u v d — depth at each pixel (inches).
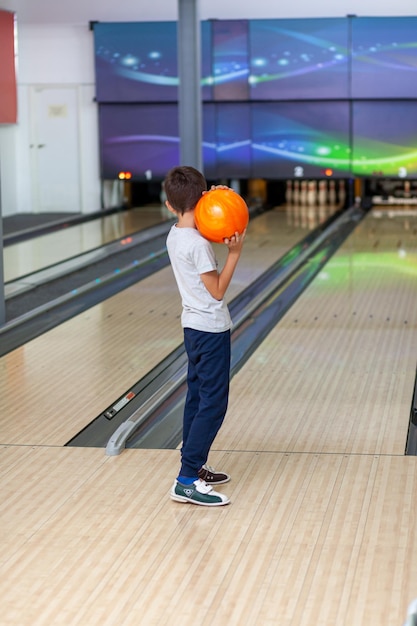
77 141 514.9
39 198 522.0
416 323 255.9
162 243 399.5
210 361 138.0
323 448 165.3
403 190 530.6
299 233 423.5
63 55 505.7
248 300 287.9
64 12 495.2
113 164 508.4
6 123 483.5
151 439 174.4
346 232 425.1
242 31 482.9
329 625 108.0
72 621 110.3
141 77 495.2
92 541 130.7
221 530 133.3
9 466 159.6
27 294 299.3
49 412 188.5
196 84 385.4
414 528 132.6
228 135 496.4
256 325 257.6
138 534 132.6
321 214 494.3
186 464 141.9
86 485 150.8
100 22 492.7
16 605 114.1
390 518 136.0
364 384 202.8
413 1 467.5
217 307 138.2
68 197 521.3
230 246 137.1
